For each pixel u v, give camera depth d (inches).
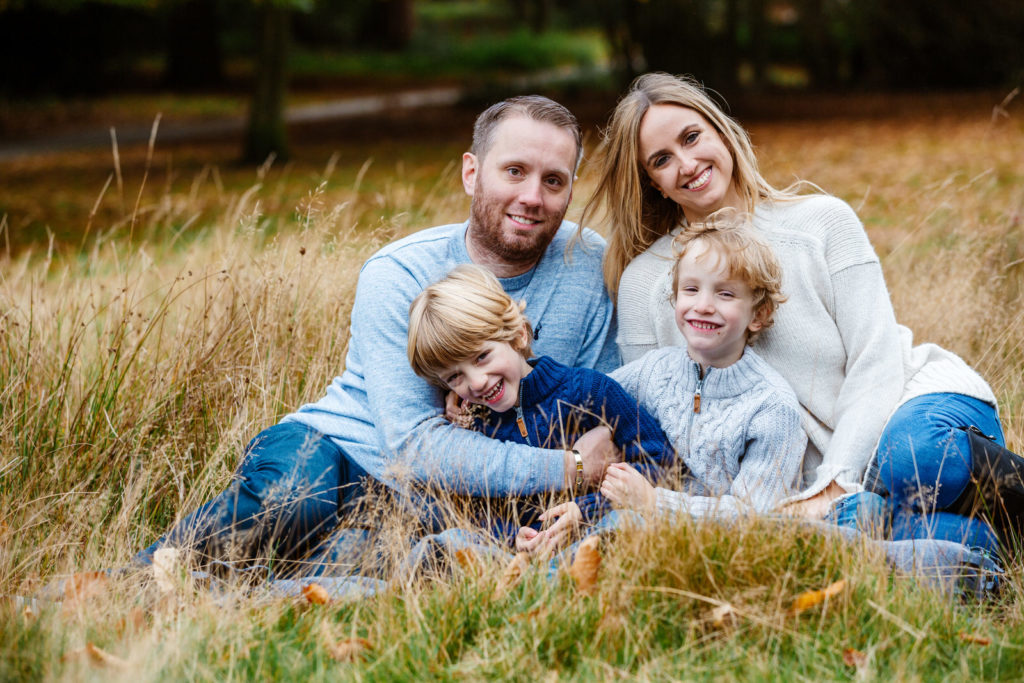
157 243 262.5
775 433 108.7
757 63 1004.6
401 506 106.7
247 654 84.7
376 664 83.6
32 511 108.8
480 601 91.1
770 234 118.8
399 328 117.1
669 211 130.7
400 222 163.6
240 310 146.3
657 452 111.7
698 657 83.9
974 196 269.7
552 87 1017.5
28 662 82.3
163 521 117.0
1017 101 787.4
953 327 155.7
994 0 940.6
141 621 89.9
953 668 83.2
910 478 104.3
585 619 87.2
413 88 1198.3
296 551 107.0
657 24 780.6
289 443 113.3
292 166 558.3
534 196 115.1
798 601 87.8
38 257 274.4
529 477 107.5
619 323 126.6
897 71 1003.3
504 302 110.3
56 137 741.9
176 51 1133.7
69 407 128.3
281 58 580.4
